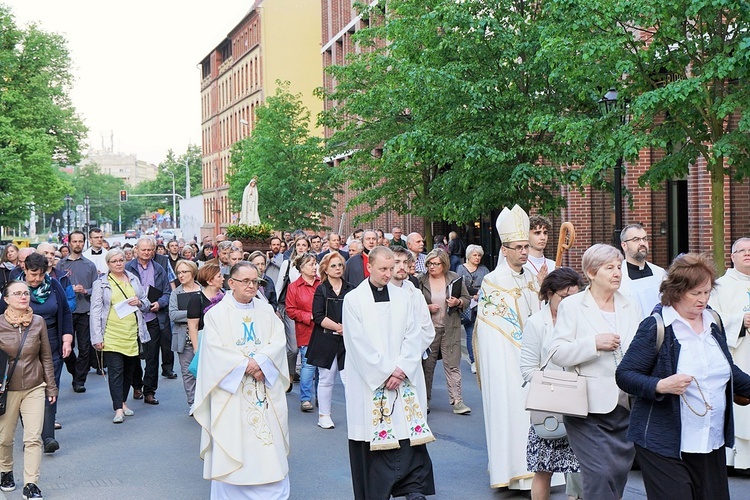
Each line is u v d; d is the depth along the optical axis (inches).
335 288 451.2
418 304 324.2
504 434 312.2
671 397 205.2
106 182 6481.3
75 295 575.8
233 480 298.4
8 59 2016.5
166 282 573.9
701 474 207.5
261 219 1800.0
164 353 618.5
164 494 337.4
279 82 1845.5
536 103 676.7
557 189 703.1
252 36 3395.7
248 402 303.7
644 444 207.5
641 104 463.8
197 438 432.8
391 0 839.1
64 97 2186.3
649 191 799.7
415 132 687.1
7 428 335.6
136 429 456.4
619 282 244.1
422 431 291.7
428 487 293.7
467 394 523.5
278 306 562.3
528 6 694.5
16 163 1920.5
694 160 506.6
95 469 377.1
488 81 666.2
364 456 293.1
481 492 321.7
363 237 558.9
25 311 335.9
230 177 2277.3
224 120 3929.6
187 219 3794.3
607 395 241.6
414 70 681.0
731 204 678.5
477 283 581.9
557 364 247.3
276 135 1806.1
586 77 550.9
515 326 319.0
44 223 5295.3
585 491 243.9
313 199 1785.2
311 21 3275.1
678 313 208.1
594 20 496.4
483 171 689.0
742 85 479.2
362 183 1080.2
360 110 1037.2
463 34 687.7
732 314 325.7
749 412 327.6
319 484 343.0
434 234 1503.4
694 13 456.1
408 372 290.5
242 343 305.4
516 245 322.0
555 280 261.3
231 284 310.8
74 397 559.5
